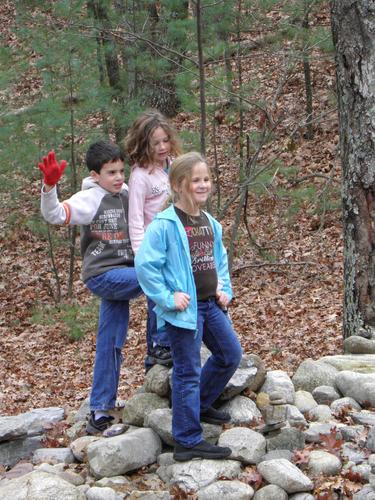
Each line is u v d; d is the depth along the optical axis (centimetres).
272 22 1109
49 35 1287
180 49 1125
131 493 423
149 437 465
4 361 1143
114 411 513
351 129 637
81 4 1209
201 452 439
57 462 480
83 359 1087
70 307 1177
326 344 955
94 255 491
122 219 496
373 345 586
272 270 1269
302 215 1402
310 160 1545
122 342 499
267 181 1116
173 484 433
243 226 1409
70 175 1334
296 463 439
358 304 643
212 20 1082
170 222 432
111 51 1198
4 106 1389
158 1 1149
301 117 1652
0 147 1313
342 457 446
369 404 505
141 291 480
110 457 447
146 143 490
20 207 1633
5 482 440
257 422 474
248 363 500
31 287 1472
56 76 1286
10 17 2120
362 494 407
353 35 626
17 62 1402
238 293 1220
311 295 1156
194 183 433
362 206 635
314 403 506
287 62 1084
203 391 463
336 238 1322
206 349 529
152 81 1277
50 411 547
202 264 441
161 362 504
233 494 413
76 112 1312
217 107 1166
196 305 431
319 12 1308
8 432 508
